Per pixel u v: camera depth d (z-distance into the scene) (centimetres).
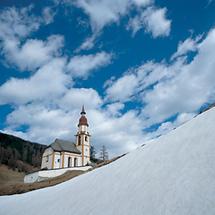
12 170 10638
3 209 2222
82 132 8362
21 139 15825
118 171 1548
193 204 719
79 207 1261
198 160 981
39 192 2478
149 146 1698
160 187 953
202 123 1394
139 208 885
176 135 1499
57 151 7619
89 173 2139
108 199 1154
